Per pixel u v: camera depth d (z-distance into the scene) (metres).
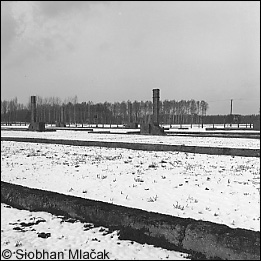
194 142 22.20
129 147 19.55
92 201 6.85
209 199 8.01
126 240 5.67
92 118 98.69
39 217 6.89
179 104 105.19
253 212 6.95
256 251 4.56
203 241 5.01
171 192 8.75
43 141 24.00
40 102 100.69
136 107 86.81
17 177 11.11
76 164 13.62
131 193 8.74
